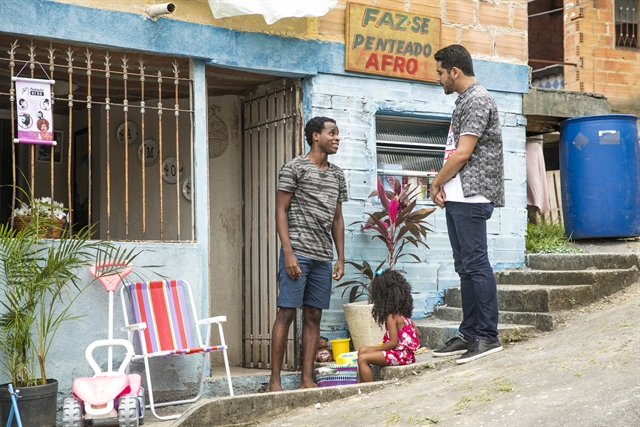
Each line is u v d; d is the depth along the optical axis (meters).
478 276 5.75
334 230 6.55
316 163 6.33
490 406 4.46
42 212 5.89
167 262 6.27
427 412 4.63
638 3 13.25
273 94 7.43
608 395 4.17
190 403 6.24
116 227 8.49
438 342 6.80
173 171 7.97
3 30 5.75
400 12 7.52
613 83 12.98
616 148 8.08
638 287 6.90
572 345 5.36
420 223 7.70
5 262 5.43
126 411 5.19
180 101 7.97
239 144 7.77
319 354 6.99
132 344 5.95
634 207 8.10
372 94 7.47
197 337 6.37
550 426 3.97
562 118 8.72
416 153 7.97
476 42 8.05
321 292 6.33
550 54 15.55
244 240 7.64
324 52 7.18
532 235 8.58
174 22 6.43
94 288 5.97
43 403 5.29
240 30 6.75
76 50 6.33
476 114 5.63
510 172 8.22
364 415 4.91
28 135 5.87
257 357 7.45
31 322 5.40
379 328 6.81
